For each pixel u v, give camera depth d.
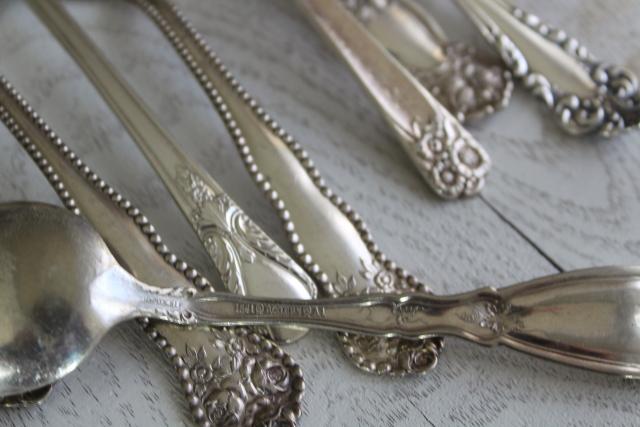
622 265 0.23
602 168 0.26
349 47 0.27
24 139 0.25
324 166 0.26
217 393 0.22
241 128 0.25
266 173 0.25
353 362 0.23
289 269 0.23
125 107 0.25
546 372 0.23
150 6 0.27
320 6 0.27
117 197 0.24
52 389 0.23
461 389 0.23
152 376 0.23
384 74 0.26
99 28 0.28
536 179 0.26
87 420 0.23
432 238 0.25
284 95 0.27
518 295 0.23
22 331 0.22
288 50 0.28
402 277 0.24
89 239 0.23
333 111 0.27
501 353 0.23
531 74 0.27
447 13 0.28
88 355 0.23
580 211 0.25
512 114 0.27
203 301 0.23
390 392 0.23
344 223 0.24
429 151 0.25
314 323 0.23
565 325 0.22
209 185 0.24
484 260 0.25
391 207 0.25
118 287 0.23
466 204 0.25
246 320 0.23
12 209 0.23
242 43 0.28
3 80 0.26
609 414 0.23
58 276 0.22
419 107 0.26
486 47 0.28
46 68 0.27
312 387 0.23
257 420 0.22
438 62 0.27
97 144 0.26
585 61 0.27
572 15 0.28
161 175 0.25
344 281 0.24
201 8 0.28
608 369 0.22
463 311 0.23
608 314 0.22
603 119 0.26
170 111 0.27
